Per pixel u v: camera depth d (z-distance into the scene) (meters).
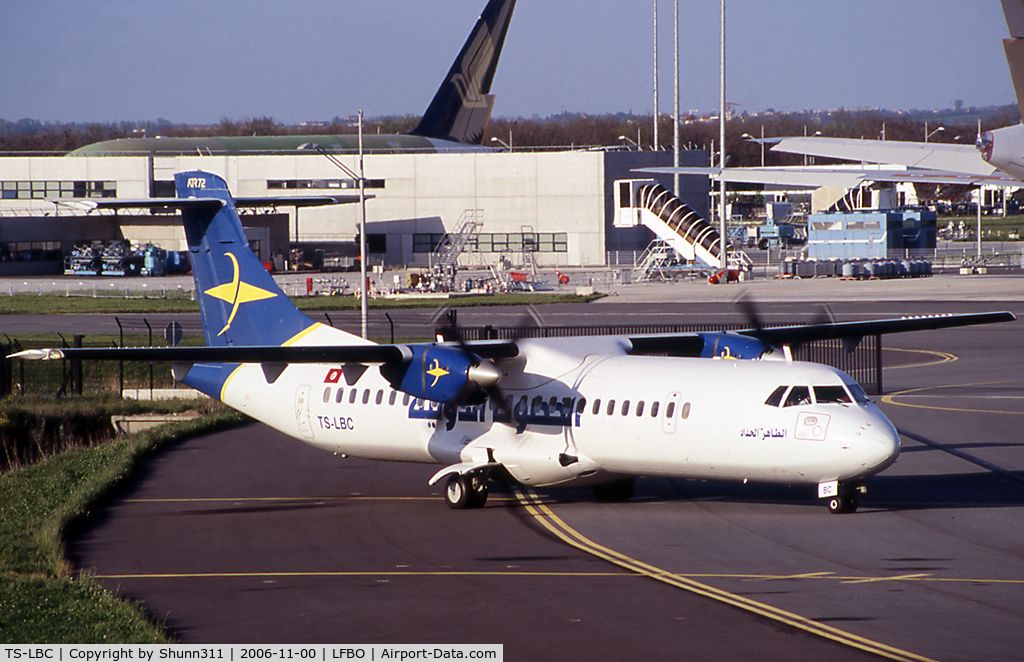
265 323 97.75
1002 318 98.12
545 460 83.00
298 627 53.69
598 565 65.69
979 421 120.19
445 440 87.75
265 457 110.19
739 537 72.31
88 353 72.50
